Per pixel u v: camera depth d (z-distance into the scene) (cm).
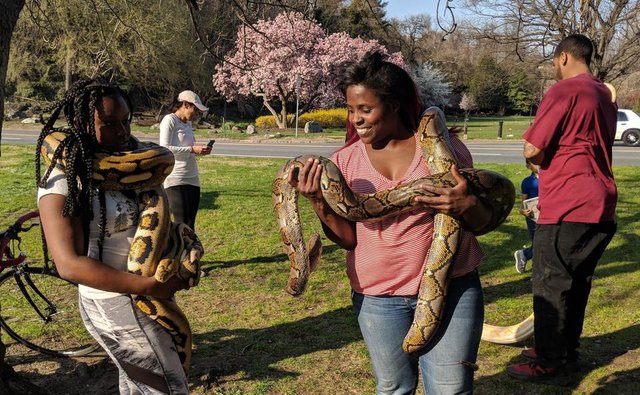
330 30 3769
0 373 387
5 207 1144
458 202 266
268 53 3662
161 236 282
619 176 1578
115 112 274
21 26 2542
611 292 639
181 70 3472
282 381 449
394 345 296
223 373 461
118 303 288
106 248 281
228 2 788
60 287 680
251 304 625
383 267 288
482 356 500
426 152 285
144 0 1277
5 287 673
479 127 4694
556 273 433
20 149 2172
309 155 292
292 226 314
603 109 428
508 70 1888
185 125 703
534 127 431
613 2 1304
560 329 435
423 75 5241
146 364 297
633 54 1455
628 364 470
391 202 276
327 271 742
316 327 556
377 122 279
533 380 448
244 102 5331
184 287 293
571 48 448
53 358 498
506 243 881
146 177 281
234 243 903
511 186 289
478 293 290
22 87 4150
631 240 877
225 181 1557
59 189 266
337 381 449
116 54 1877
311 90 4072
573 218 424
